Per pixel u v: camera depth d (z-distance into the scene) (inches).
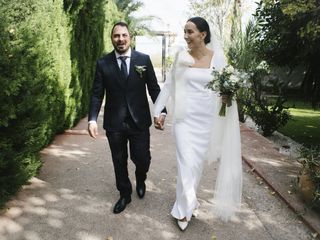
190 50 138.0
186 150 137.8
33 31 173.0
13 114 141.3
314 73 341.4
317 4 228.8
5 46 141.8
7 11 166.2
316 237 134.4
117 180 151.4
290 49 328.2
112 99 144.5
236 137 144.9
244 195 173.8
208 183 188.7
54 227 137.0
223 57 141.6
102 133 301.7
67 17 270.8
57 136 282.2
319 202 146.9
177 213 137.2
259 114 333.7
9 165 150.6
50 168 203.0
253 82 342.3
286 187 178.2
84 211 150.8
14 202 155.7
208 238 132.5
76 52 310.0
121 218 145.6
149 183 184.7
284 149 284.0
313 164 149.9
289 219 149.6
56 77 242.4
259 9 301.3
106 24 486.3
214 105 141.3
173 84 143.3
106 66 142.8
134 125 146.6
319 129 375.9
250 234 136.7
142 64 144.9
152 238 131.3
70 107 292.8
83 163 215.2
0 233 131.1
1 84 135.3
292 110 509.0
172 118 145.3
